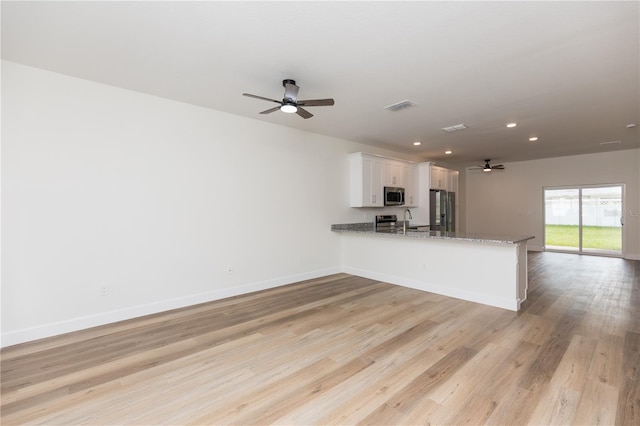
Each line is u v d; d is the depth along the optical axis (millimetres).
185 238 3852
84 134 3154
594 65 2811
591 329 3039
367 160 5914
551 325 3160
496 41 2418
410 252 4758
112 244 3326
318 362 2467
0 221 2748
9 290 2779
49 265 2971
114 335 2990
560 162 7844
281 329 3125
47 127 2959
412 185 7004
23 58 2717
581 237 7641
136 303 3482
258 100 3740
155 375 2287
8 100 2777
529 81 3160
